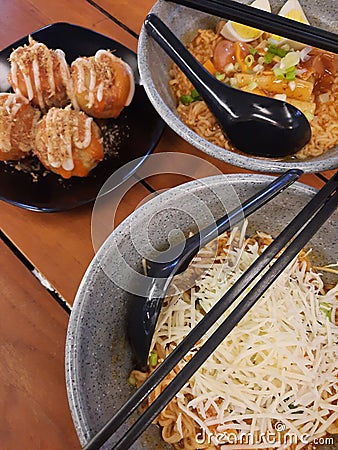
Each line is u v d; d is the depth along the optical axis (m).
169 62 0.29
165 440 0.19
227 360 0.20
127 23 0.32
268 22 0.25
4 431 0.21
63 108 0.28
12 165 0.27
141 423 0.15
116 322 0.20
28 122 0.27
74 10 0.33
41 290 0.24
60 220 0.25
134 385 0.20
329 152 0.27
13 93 0.28
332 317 0.21
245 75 0.29
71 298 0.23
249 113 0.26
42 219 0.25
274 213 0.22
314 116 0.28
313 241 0.22
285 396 0.19
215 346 0.17
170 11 0.28
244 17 0.25
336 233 0.21
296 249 0.18
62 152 0.25
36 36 0.30
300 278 0.22
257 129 0.26
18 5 0.33
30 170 0.27
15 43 0.30
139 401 0.16
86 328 0.19
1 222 0.25
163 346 0.21
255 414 0.19
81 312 0.19
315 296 0.21
